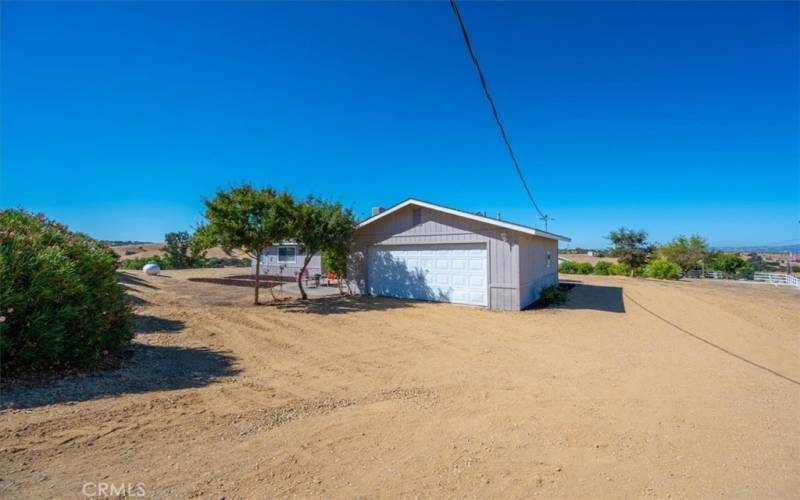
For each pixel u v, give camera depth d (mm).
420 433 3643
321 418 3955
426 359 6305
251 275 24391
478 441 3500
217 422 3773
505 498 2656
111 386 4551
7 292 4289
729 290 17531
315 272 23672
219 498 2576
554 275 17781
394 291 13508
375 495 2656
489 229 11477
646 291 16375
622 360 6375
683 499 2682
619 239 27656
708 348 7348
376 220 13688
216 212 10539
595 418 4047
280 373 5469
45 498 2492
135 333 7199
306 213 11492
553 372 5676
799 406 4477
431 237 12578
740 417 4129
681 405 4449
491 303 11406
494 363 6113
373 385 5039
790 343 7996
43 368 4699
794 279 21188
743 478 2959
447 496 2662
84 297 4969
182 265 34688
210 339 7215
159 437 3406
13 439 3195
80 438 3301
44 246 5055
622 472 3014
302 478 2846
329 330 8344
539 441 3516
